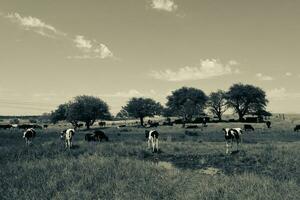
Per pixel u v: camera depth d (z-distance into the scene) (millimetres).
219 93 121062
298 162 21734
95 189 14617
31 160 23391
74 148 32812
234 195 13102
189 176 18000
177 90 115562
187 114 108688
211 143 37062
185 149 31469
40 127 96625
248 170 20922
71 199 12953
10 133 59250
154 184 15422
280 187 14219
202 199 12797
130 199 12922
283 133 57625
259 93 116062
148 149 31422
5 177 17172
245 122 100375
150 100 117375
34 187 15086
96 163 20844
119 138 50031
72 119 96688
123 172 18188
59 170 18844
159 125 100375
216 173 20750
